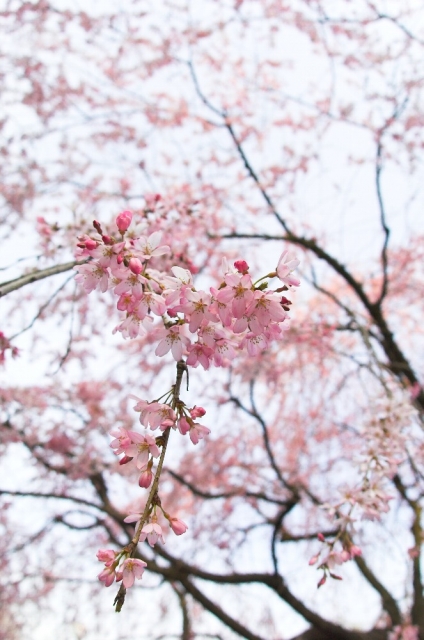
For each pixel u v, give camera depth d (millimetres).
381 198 5805
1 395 6344
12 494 6602
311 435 6738
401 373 5723
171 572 6023
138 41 6035
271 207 6188
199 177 6266
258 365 6312
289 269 1542
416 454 4105
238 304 1497
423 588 5227
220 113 6230
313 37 5961
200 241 5707
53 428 6652
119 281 1638
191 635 7730
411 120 5922
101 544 7684
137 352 6711
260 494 6227
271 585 5914
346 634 5684
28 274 2541
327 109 6184
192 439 1497
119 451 1493
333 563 2617
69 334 3174
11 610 7500
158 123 6266
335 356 6379
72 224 3447
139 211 3820
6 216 5613
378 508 2785
